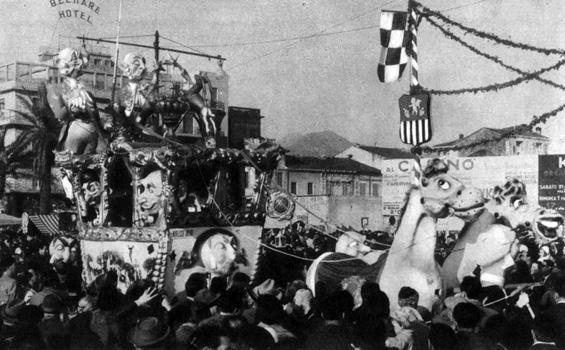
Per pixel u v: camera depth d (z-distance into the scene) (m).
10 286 11.81
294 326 7.76
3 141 33.53
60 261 15.11
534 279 14.47
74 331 8.27
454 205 12.69
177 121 16.19
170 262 14.25
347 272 13.76
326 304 7.50
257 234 15.66
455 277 14.01
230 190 16.05
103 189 15.56
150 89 16.28
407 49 14.38
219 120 16.89
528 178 23.08
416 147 13.67
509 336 7.07
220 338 6.79
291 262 16.95
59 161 16.83
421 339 8.28
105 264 15.34
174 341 7.41
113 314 8.42
